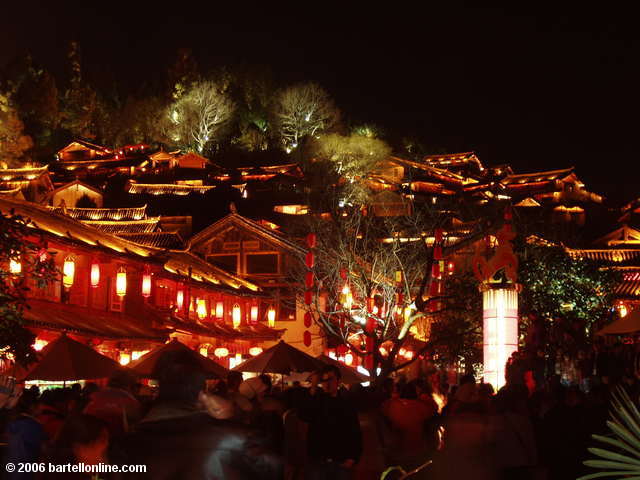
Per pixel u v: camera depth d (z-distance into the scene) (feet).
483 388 39.22
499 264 65.77
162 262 95.40
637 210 223.30
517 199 218.59
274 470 16.42
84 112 363.97
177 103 366.02
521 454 29.78
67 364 49.55
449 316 95.81
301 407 29.01
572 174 295.07
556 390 43.62
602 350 61.41
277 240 148.25
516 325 65.67
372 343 93.86
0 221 41.32
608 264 109.70
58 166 294.87
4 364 56.08
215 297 118.52
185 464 15.80
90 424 20.35
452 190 256.73
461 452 27.12
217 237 152.46
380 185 236.84
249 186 255.09
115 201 246.27
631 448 14.96
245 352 126.31
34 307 73.51
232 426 16.42
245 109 388.37
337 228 113.70
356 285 105.40
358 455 28.50
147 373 53.26
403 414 34.06
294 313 143.84
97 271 82.48
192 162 301.84
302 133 366.22
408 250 111.75
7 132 281.33
